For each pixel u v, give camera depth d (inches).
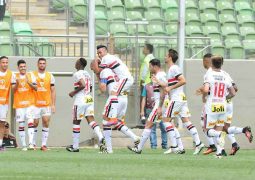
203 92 1695.4
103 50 1825.8
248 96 2369.6
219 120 1697.8
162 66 2381.9
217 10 2866.6
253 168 1450.5
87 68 2262.6
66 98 2282.2
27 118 2046.0
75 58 2287.2
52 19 2598.4
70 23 2544.3
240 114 2367.1
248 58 2482.8
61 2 2600.9
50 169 1386.6
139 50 2378.2
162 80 1819.6
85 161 1558.8
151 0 2824.8
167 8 2817.4
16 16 2588.6
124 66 1830.7
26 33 2516.0
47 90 2027.6
